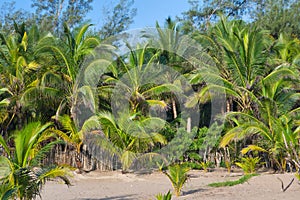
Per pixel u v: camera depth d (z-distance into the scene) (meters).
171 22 22.47
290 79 19.25
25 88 19.69
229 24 22.41
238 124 18.70
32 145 9.00
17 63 19.70
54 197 12.81
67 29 20.97
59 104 19.72
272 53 23.31
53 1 36.91
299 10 30.56
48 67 19.95
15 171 8.34
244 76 20.25
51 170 8.88
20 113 19.97
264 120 17.97
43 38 20.56
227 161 20.22
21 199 8.50
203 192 12.95
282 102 19.19
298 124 17.12
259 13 32.84
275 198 11.05
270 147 17.80
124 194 13.44
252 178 15.49
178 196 12.20
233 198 11.37
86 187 15.23
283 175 15.68
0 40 22.02
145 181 16.80
